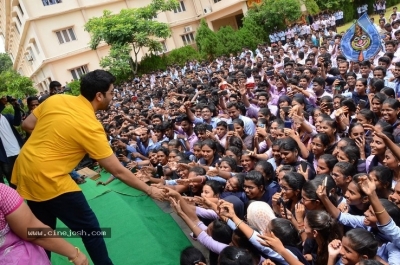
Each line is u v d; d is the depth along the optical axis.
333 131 4.24
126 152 5.99
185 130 6.16
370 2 25.03
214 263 2.86
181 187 3.99
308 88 7.41
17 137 4.68
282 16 22.27
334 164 3.47
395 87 6.05
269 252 2.48
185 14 27.56
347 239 2.20
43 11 21.16
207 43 22.06
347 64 7.23
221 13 26.28
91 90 2.35
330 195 2.92
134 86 17.47
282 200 3.22
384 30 12.33
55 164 2.22
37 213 2.34
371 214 2.53
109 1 23.58
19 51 29.64
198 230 2.93
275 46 17.89
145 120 7.93
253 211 2.85
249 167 4.19
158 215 4.20
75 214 2.35
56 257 3.21
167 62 22.55
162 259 3.08
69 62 22.22
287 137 4.00
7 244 1.74
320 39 15.63
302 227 2.88
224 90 7.84
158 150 5.09
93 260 2.51
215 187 3.40
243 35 22.28
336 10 24.80
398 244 2.39
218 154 4.75
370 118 4.41
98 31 19.42
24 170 2.24
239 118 5.58
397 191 2.70
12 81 16.05
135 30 20.30
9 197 1.70
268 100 7.22
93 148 2.27
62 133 2.21
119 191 4.79
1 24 33.16
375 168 3.07
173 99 9.04
